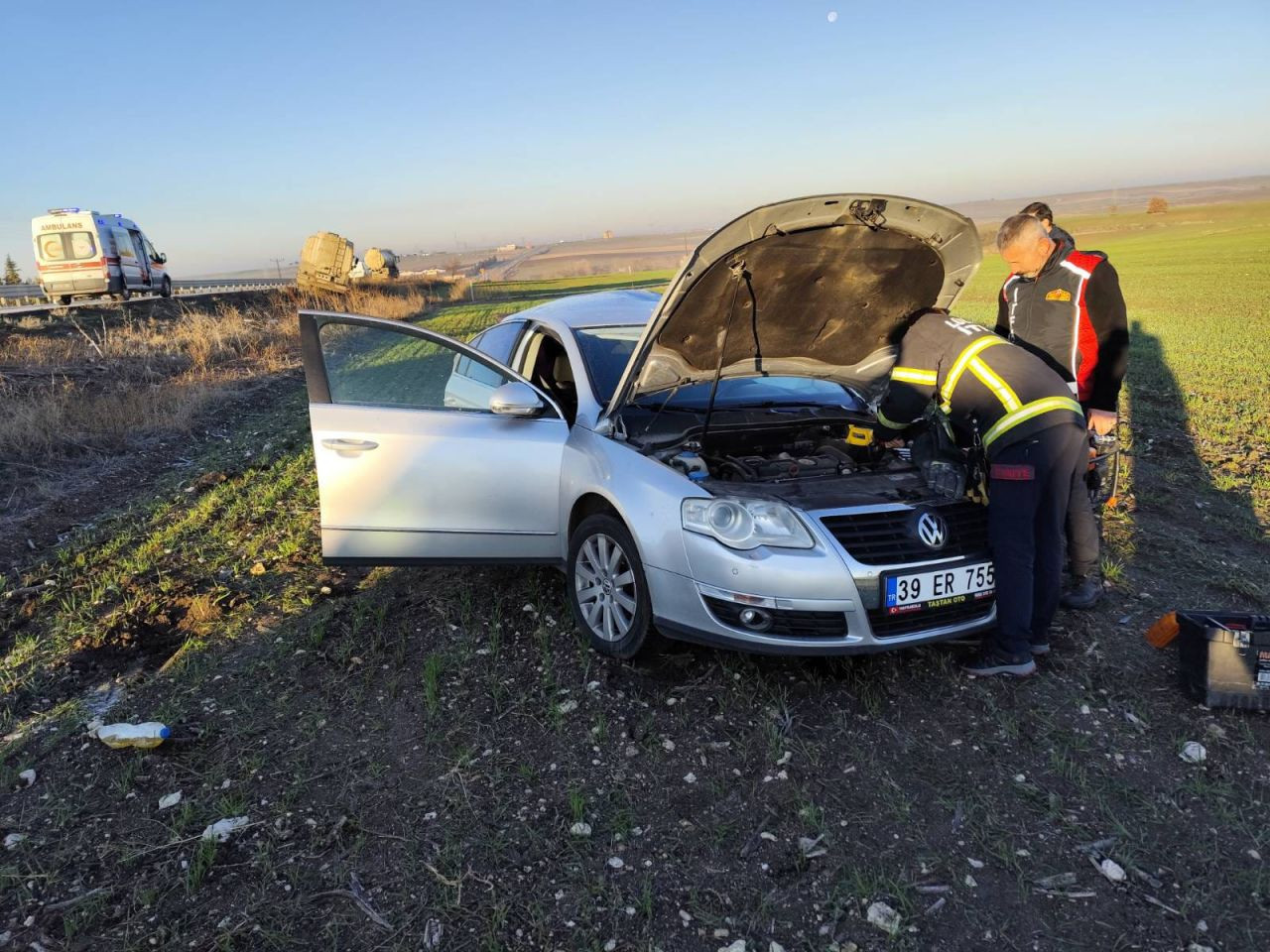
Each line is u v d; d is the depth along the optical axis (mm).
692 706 3361
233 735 3271
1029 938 2236
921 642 3234
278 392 12734
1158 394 10258
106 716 3438
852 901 2375
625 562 3652
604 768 3010
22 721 3469
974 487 3463
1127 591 4352
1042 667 3584
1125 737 3098
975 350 3375
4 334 14883
